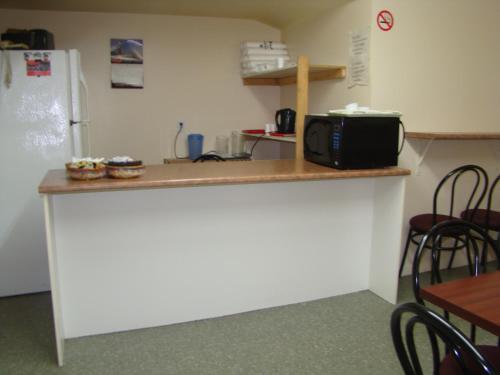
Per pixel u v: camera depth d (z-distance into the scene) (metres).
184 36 4.04
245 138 4.28
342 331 2.35
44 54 2.61
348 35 3.06
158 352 2.14
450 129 3.12
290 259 2.61
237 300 2.53
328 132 2.46
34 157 2.68
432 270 1.56
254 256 2.52
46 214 1.90
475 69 3.13
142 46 3.95
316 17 3.49
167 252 2.33
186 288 2.41
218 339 2.26
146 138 4.09
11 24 3.65
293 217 2.56
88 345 2.20
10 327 2.38
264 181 2.18
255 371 2.00
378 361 2.08
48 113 2.66
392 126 2.45
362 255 2.81
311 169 2.43
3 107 2.60
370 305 2.65
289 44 4.05
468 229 1.72
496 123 3.29
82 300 2.25
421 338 2.26
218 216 2.39
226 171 2.33
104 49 3.88
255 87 4.31
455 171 2.73
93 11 3.78
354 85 3.01
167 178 2.08
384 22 2.81
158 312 2.38
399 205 2.53
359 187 2.71
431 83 3.00
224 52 4.16
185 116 4.16
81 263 2.21
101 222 2.21
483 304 1.18
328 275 2.73
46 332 2.33
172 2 3.51
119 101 3.98
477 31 3.09
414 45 2.91
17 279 2.78
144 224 2.27
